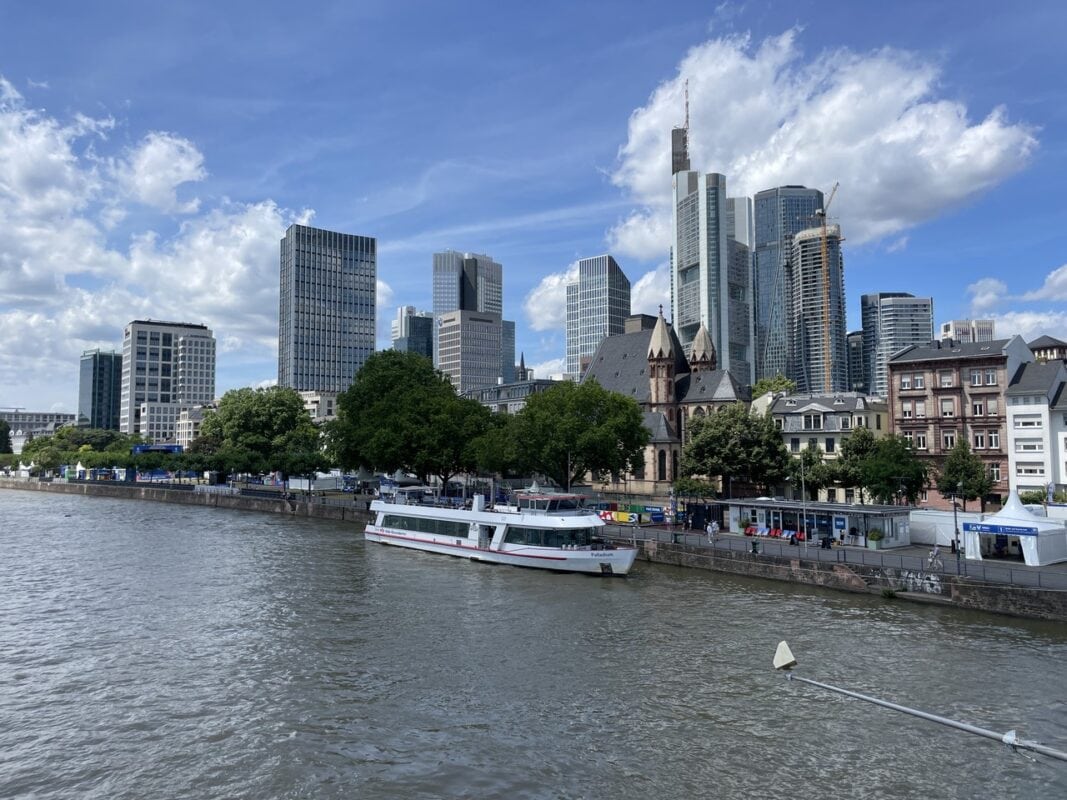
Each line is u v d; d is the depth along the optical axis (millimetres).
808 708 32656
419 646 41406
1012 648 40656
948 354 95062
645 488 136125
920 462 82438
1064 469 85500
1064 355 111000
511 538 67188
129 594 54750
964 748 28922
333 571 64188
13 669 37719
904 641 42062
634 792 25484
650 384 148625
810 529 69188
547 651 40469
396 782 26078
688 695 34094
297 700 33469
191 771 26969
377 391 118562
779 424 118000
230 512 124438
